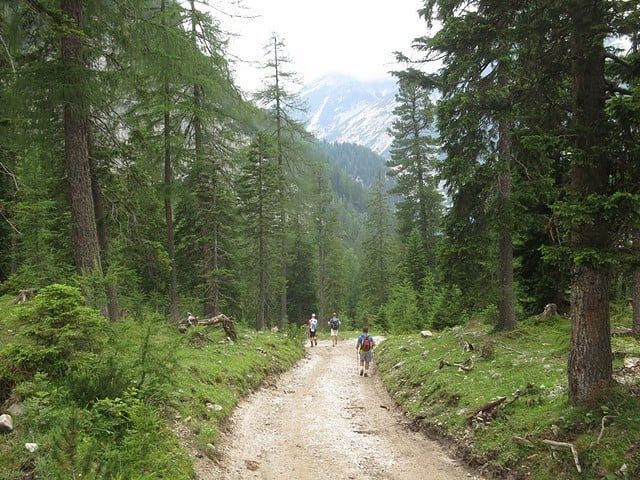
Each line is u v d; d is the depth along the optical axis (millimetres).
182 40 10383
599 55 7141
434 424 9555
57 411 6082
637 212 6281
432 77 14109
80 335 7168
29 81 9109
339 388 14664
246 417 10570
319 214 44969
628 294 23141
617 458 5980
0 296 15523
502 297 15211
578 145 7250
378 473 7930
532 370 10391
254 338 18719
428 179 39375
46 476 5031
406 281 38281
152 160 15336
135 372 7660
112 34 10734
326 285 53875
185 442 7703
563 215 6645
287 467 8180
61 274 16500
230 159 22844
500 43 8500
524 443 7223
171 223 20109
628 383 7668
